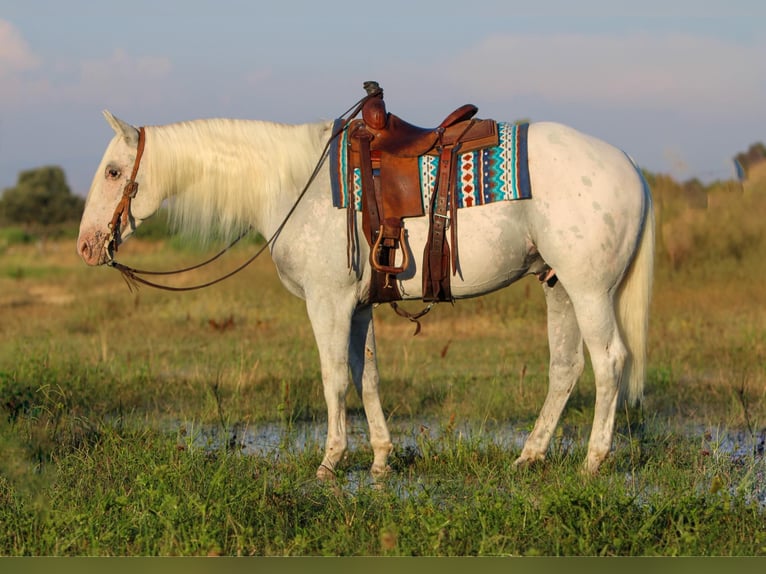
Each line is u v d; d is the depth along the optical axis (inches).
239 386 444.8
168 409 414.6
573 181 285.0
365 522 247.8
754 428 369.1
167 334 667.4
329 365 299.9
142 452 308.5
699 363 498.0
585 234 283.7
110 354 556.4
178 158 311.6
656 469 303.7
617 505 244.4
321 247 296.5
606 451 292.7
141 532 238.8
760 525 241.8
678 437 350.3
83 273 1226.0
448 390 444.1
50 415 361.4
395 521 245.0
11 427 331.9
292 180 307.3
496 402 413.7
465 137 292.4
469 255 290.0
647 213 296.5
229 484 268.2
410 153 291.1
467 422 394.6
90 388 433.7
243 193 313.3
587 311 289.3
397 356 543.5
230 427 389.7
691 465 308.5
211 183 313.9
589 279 286.8
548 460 315.9
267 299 816.3
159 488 256.7
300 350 573.3
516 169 286.2
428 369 511.5
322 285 298.4
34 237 2222.0
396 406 410.9
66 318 762.8
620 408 380.5
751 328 572.1
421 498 262.8
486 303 724.0
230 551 230.1
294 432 373.7
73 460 306.0
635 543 225.1
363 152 291.7
